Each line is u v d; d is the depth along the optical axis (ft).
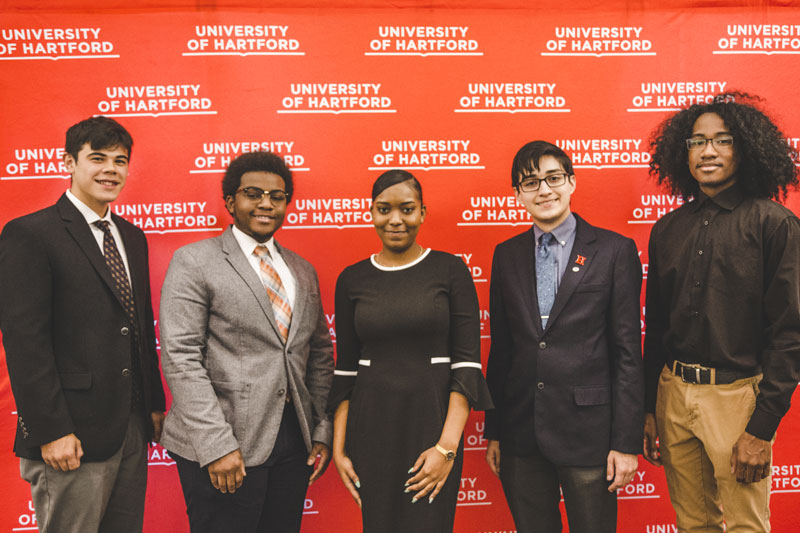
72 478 5.51
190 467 5.54
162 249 7.64
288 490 5.91
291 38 7.66
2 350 7.48
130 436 5.95
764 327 5.85
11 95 7.45
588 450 5.82
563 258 6.18
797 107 8.04
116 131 5.78
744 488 5.87
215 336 5.69
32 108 7.47
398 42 7.77
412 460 5.51
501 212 7.90
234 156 7.64
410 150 7.82
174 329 5.51
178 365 5.41
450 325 5.83
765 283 5.71
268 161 6.06
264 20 7.63
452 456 5.47
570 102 7.92
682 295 6.07
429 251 6.02
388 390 5.57
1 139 7.45
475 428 7.89
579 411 5.84
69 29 7.47
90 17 7.48
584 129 7.94
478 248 7.91
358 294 5.83
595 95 7.93
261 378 5.65
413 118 7.80
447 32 7.80
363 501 5.57
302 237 7.77
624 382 5.79
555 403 5.87
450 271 5.84
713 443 5.89
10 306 5.27
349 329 5.97
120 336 5.72
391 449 5.54
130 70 7.54
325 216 7.77
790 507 7.99
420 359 5.65
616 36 7.93
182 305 5.56
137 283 6.05
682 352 6.15
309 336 6.17
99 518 5.67
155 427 6.50
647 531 8.00
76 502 5.53
